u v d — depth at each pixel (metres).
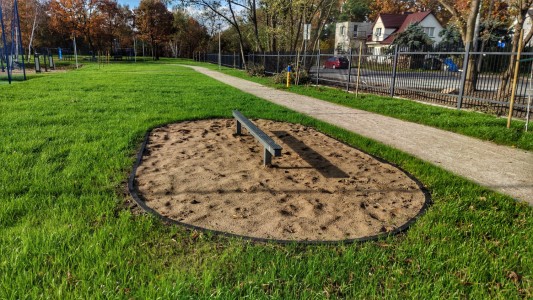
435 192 4.51
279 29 25.11
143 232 3.28
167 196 4.20
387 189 4.61
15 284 2.50
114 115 8.81
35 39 67.69
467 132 8.18
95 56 71.00
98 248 2.92
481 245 3.26
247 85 19.44
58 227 3.27
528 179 5.24
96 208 3.68
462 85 11.43
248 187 4.55
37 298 2.39
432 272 2.83
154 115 8.92
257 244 3.18
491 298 2.57
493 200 4.31
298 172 5.20
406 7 64.25
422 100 13.62
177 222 3.51
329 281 2.71
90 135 6.66
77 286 2.53
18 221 3.38
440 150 6.80
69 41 77.81
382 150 6.49
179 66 44.56
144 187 4.42
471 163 6.01
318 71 19.89
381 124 9.23
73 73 27.03
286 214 3.84
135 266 2.78
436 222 3.68
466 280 2.76
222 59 47.34
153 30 75.31
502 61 11.40
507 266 2.94
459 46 12.73
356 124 9.16
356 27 69.69
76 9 65.62
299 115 9.77
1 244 2.97
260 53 28.56
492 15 25.70
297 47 25.64
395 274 2.79
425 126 9.11
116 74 25.77
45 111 9.01
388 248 3.18
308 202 4.14
